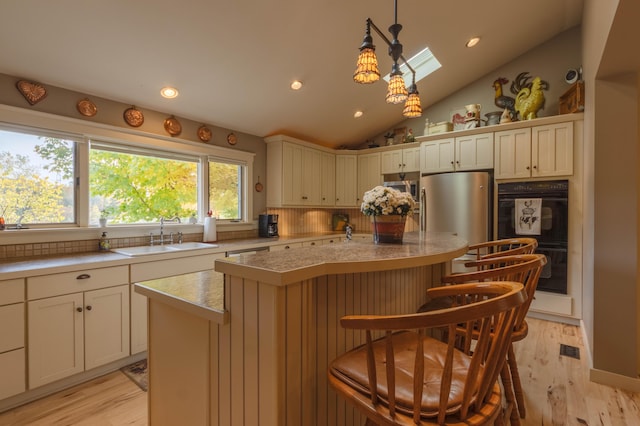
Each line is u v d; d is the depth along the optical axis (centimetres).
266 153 440
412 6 276
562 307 324
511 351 185
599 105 226
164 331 146
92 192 287
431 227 383
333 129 464
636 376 215
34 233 247
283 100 359
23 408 196
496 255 207
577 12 338
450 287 121
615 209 222
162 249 298
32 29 207
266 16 244
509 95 403
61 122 257
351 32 285
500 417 128
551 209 330
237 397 114
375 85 380
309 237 420
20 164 243
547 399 204
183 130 344
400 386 101
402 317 84
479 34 336
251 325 109
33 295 201
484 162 371
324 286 133
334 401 138
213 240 360
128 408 198
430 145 414
